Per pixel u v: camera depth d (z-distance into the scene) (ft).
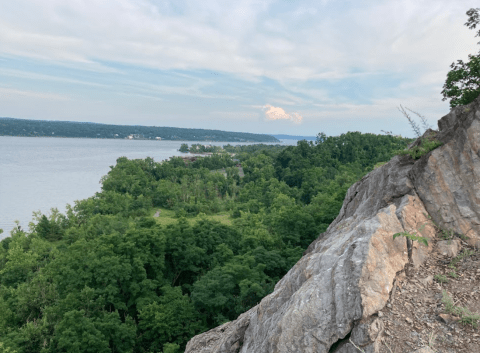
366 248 25.35
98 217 282.56
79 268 132.57
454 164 32.32
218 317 114.32
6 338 110.22
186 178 512.22
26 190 599.16
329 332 21.86
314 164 533.96
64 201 522.06
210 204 389.80
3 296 152.87
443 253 28.14
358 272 23.65
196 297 116.26
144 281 129.18
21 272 183.93
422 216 31.60
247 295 120.26
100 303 115.03
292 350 22.50
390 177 39.45
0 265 203.82
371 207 40.63
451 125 37.11
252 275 124.88
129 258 141.18
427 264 26.99
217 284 117.19
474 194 30.27
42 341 111.24
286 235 177.68
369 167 476.95
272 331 25.36
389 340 20.15
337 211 192.44
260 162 641.40
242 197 401.90
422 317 21.61
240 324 36.55
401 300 23.06
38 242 225.97
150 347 115.14
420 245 28.55
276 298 31.76
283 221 187.01
